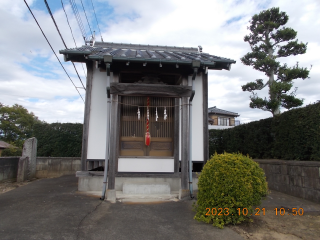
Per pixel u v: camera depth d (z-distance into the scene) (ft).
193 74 18.97
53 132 39.40
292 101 29.37
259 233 12.44
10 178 28.96
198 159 22.81
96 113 22.36
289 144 23.68
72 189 22.45
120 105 22.24
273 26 31.53
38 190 21.93
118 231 12.24
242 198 12.72
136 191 20.03
